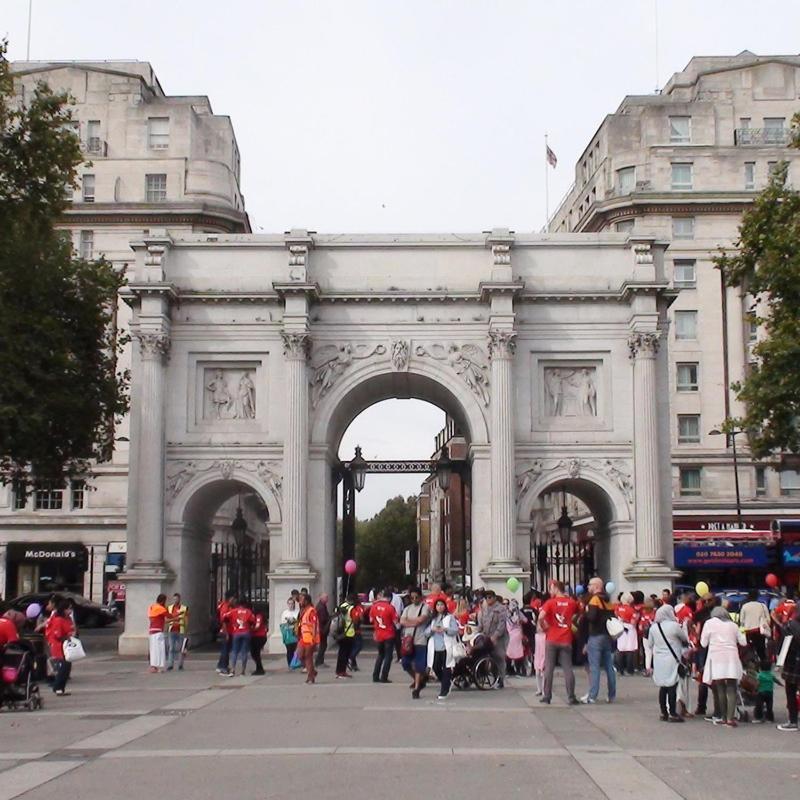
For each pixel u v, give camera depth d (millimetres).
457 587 68188
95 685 42562
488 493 61250
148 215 97250
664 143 102438
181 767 22328
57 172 58625
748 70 104062
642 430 60844
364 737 26703
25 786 20312
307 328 61438
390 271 62938
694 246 98375
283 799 18969
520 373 62344
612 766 22484
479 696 37312
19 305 59188
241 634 46375
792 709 28625
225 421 62375
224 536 106500
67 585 96500
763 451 57500
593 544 70188
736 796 19453
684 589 64125
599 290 62469
